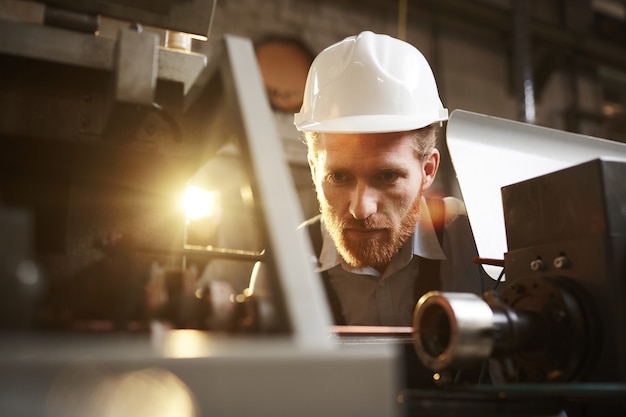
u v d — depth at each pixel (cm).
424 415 63
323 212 134
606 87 685
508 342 70
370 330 83
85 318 62
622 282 71
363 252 129
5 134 72
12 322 41
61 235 77
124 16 79
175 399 37
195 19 84
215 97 70
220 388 38
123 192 80
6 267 41
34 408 34
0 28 70
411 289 137
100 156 77
